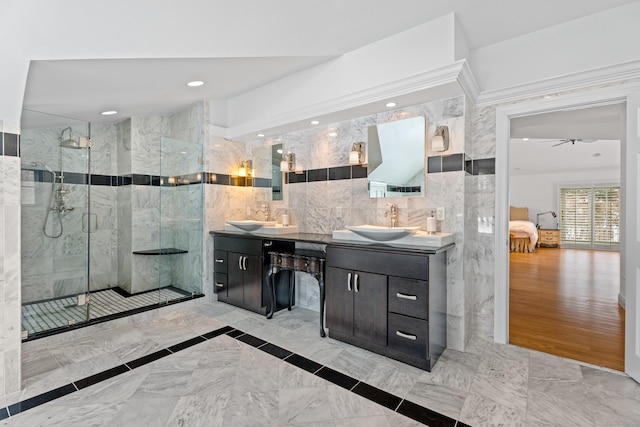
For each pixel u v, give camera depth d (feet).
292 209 11.65
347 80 8.66
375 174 9.51
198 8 5.58
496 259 8.44
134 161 12.83
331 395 6.09
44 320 9.00
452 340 8.14
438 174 8.37
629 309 6.68
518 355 7.73
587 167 27.40
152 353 7.79
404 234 7.64
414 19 7.07
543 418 5.38
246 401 5.90
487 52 8.35
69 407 5.72
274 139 12.16
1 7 4.52
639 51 6.60
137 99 10.25
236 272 11.08
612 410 5.58
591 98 7.16
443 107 8.22
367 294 7.75
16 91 5.91
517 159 26.32
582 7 6.77
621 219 11.61
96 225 13.21
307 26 6.98
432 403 5.83
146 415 5.50
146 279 13.15
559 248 28.63
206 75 8.91
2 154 6.07
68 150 9.48
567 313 10.77
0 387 6.02
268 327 9.43
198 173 11.92
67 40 5.57
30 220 8.94
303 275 11.30
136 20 5.52
